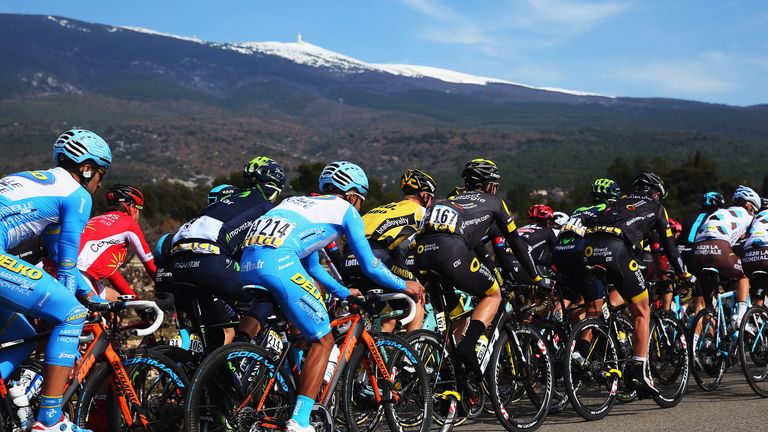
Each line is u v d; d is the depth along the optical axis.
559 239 7.06
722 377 7.66
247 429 4.24
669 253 6.61
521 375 5.54
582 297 7.24
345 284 6.04
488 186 5.77
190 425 4.05
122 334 4.86
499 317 5.49
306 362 4.33
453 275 5.30
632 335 6.29
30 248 4.44
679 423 5.56
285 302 4.29
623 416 5.91
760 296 8.26
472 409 5.50
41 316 3.98
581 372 5.80
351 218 4.54
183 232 5.05
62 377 3.98
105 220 5.62
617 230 6.16
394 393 4.77
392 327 5.99
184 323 5.08
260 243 4.33
